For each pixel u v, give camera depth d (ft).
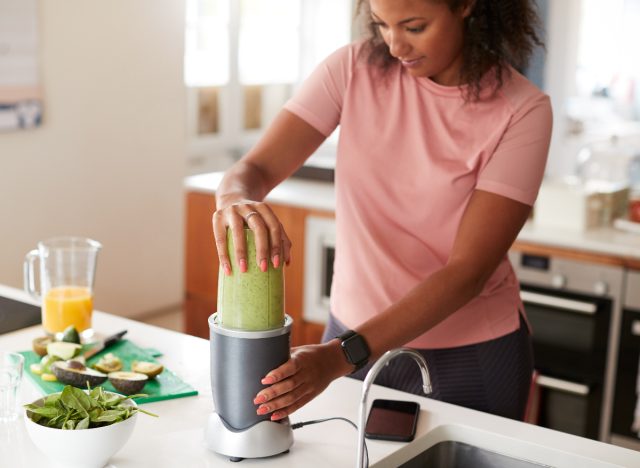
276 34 17.69
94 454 4.00
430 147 5.58
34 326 6.17
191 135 16.43
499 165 5.32
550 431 4.73
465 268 5.01
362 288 5.85
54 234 13.44
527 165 5.32
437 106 5.58
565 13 15.65
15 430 4.48
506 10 5.42
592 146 12.03
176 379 5.16
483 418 4.88
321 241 11.32
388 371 5.94
